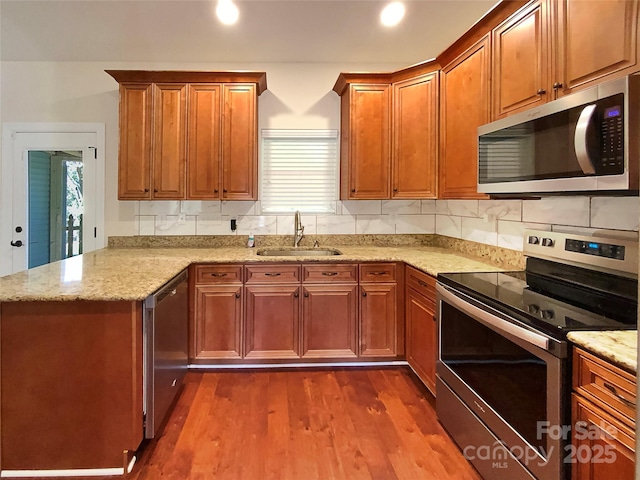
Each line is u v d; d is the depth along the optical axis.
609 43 1.41
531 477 1.43
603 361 1.15
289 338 2.99
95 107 3.48
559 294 1.76
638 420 0.78
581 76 1.55
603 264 1.68
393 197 3.20
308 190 3.63
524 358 1.47
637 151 1.23
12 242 3.49
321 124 3.59
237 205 3.57
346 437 2.14
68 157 3.50
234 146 3.19
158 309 1.97
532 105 1.87
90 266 2.48
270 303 2.97
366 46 3.35
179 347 2.47
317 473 1.86
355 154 3.22
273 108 3.57
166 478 1.82
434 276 2.32
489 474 1.72
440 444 2.08
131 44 3.28
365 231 3.64
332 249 3.44
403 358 3.05
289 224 3.60
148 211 3.51
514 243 2.49
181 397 2.57
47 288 1.87
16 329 1.77
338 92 3.54
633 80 1.23
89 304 1.78
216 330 2.94
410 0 2.90
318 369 3.03
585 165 1.36
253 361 3.00
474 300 1.82
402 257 2.95
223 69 3.54
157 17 3.02
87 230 3.52
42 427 1.80
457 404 2.01
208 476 1.83
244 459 1.95
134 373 1.80
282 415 2.36
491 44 2.23
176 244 3.53
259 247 3.51
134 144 3.13
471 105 2.47
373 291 2.99
